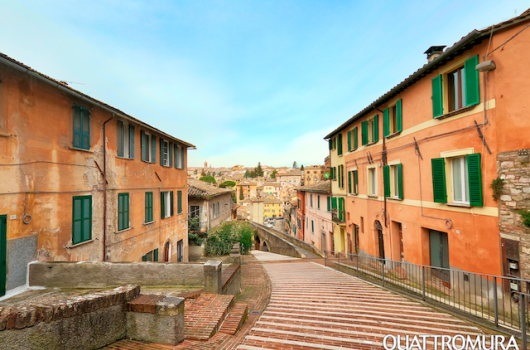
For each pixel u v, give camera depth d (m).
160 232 14.55
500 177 7.20
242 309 6.27
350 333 5.36
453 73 9.12
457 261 8.66
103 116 10.09
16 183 6.77
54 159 7.89
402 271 9.91
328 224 23.58
